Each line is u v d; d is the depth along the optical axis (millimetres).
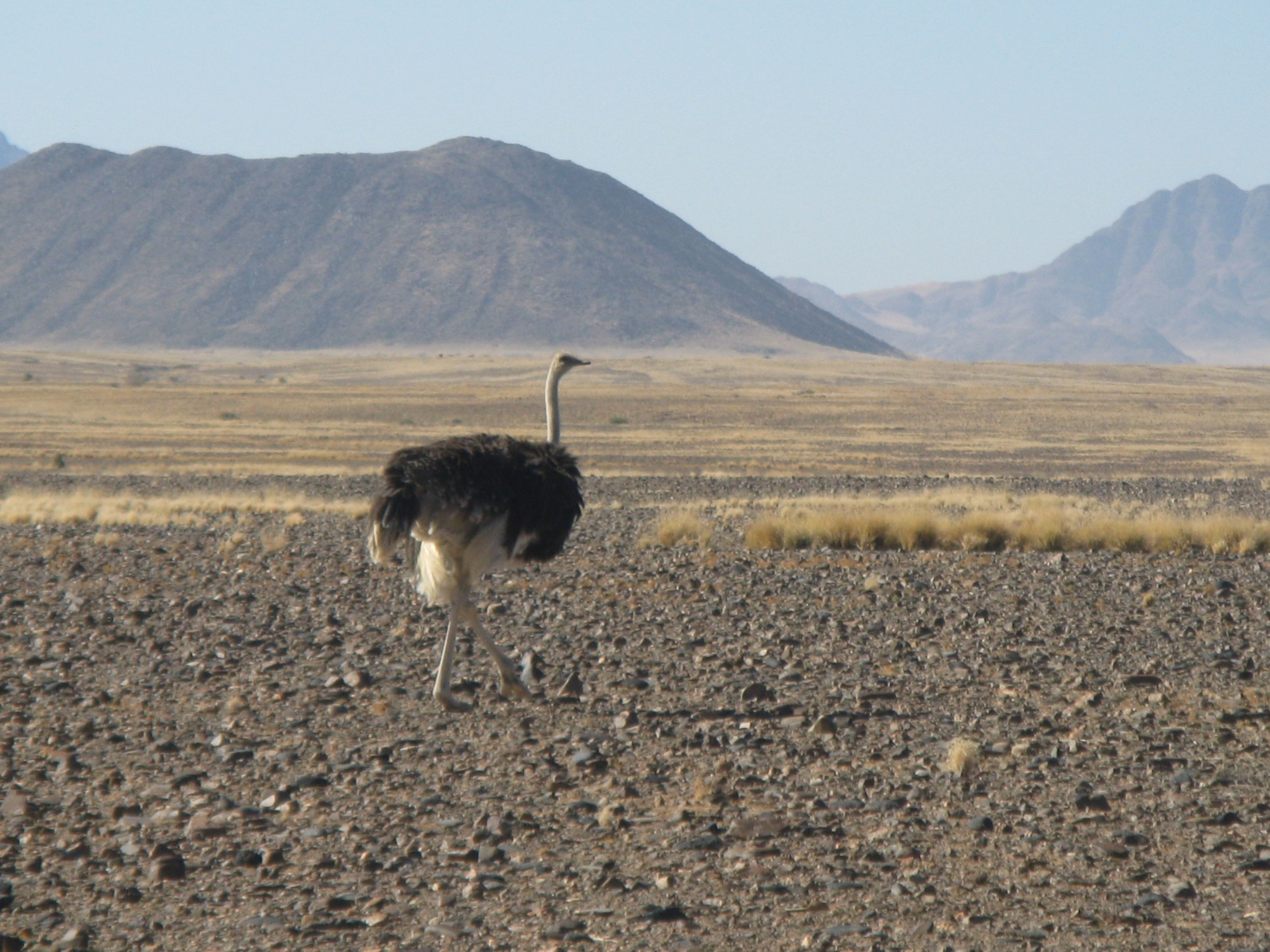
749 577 69375
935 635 51875
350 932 23828
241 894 25656
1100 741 35219
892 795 30891
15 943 23281
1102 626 53812
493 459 40156
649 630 53094
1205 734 36031
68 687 43500
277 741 36656
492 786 32094
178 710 40469
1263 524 91375
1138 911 23906
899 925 23562
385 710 39812
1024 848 27234
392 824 29484
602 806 30328
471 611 40594
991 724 37312
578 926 23766
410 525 38250
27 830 29328
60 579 70750
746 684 42938
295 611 58844
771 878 25859
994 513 111250
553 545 42469
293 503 133625
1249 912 23828
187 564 78312
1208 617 55781
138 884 26266
